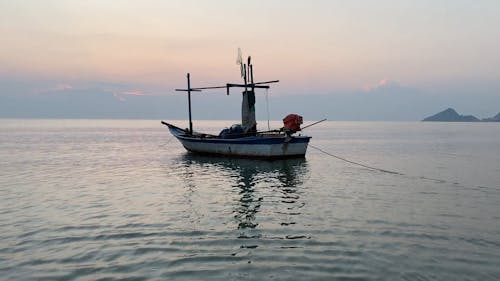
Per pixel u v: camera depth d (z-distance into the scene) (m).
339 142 70.12
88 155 42.38
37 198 18.78
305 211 16.09
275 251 11.10
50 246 11.57
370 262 10.24
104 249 11.29
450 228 13.46
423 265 10.05
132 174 27.44
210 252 11.02
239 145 34.78
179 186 22.36
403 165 33.16
